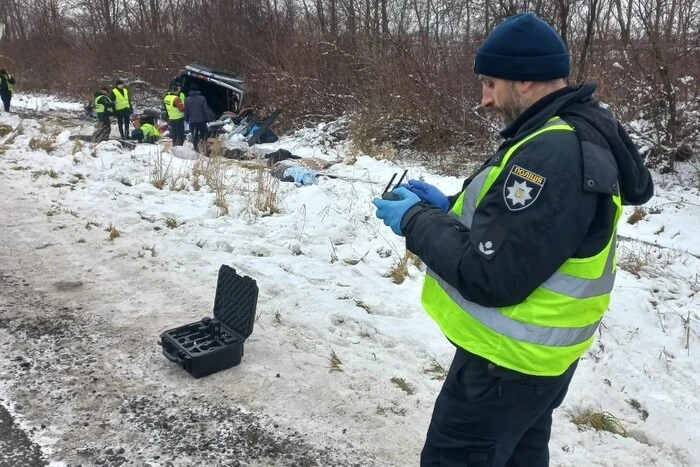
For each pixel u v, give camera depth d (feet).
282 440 10.32
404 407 11.34
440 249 5.87
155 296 15.61
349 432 10.59
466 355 6.31
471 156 38.11
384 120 40.88
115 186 26.25
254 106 52.44
